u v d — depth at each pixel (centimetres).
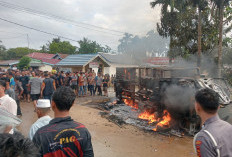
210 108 170
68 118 185
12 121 156
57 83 1137
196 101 182
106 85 1390
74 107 963
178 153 484
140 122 743
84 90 1397
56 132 170
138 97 969
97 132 616
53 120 181
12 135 95
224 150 154
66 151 168
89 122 716
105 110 945
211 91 178
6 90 541
